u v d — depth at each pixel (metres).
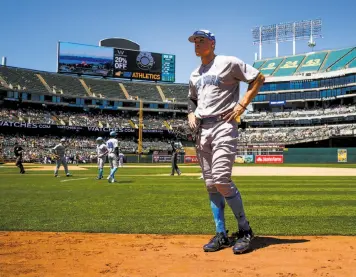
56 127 63.16
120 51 71.50
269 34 84.19
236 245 4.40
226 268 3.73
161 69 74.19
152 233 5.66
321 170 31.50
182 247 4.71
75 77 74.56
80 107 72.31
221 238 4.65
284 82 76.38
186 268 3.75
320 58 77.69
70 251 4.53
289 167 39.19
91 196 10.88
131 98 75.38
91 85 74.50
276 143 66.50
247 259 4.08
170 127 73.75
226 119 4.59
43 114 66.75
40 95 67.12
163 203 9.26
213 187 4.80
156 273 3.59
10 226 6.23
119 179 19.00
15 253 4.45
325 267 3.75
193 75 4.95
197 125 4.76
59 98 69.19
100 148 18.81
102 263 3.97
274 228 6.00
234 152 4.61
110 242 5.03
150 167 39.00
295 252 4.39
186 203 9.25
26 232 5.75
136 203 9.26
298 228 6.00
